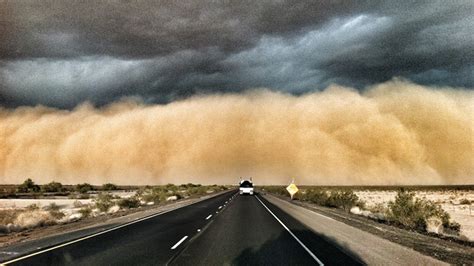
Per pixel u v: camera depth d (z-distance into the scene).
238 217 18.77
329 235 12.40
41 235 12.11
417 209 17.75
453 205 35.69
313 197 38.25
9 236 12.09
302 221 17.08
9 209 26.25
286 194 55.22
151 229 13.58
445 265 7.95
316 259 8.14
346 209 28.78
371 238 12.07
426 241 12.01
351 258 8.34
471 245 11.95
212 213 21.28
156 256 8.25
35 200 46.75
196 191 63.91
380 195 62.88
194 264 7.44
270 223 15.99
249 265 7.41
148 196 36.69
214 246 9.73
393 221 19.22
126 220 17.20
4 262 7.53
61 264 7.34
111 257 8.09
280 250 9.24
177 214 20.53
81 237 11.35
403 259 8.45
